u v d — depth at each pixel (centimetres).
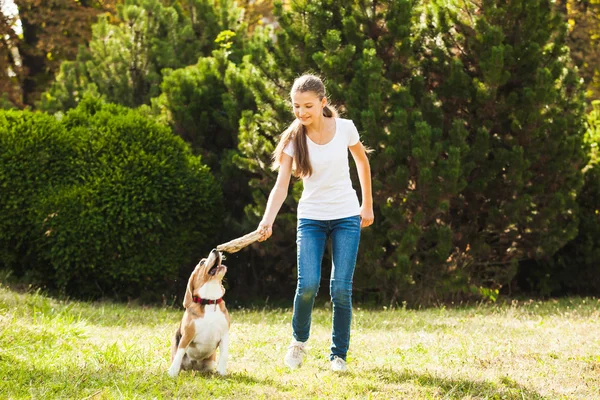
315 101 478
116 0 1833
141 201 1020
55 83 1362
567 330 755
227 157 1147
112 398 414
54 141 1041
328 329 782
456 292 1068
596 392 477
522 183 1052
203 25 1395
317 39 1079
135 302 1047
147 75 1303
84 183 1030
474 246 1084
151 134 1062
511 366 552
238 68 1166
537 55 1081
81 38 1781
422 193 997
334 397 434
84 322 686
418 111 1023
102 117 1078
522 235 1103
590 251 1166
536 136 1064
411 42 1055
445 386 475
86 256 1012
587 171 1189
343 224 493
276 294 1210
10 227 1022
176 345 495
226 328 483
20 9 1788
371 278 1038
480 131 1051
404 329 780
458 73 1059
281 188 496
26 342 573
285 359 518
